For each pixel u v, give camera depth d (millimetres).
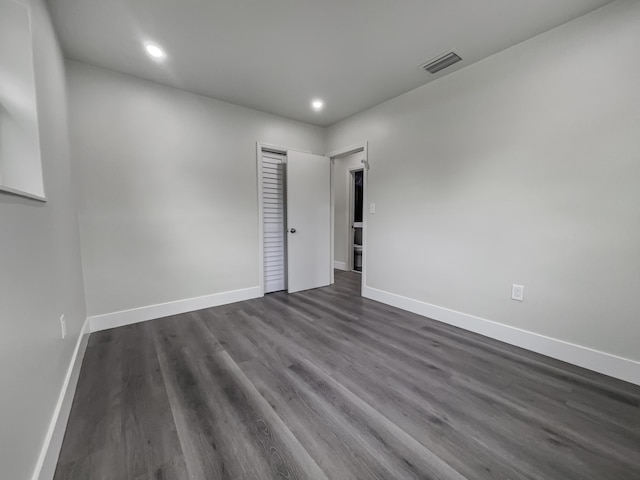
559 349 1979
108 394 1586
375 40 2078
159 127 2740
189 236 2973
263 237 3639
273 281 3846
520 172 2123
